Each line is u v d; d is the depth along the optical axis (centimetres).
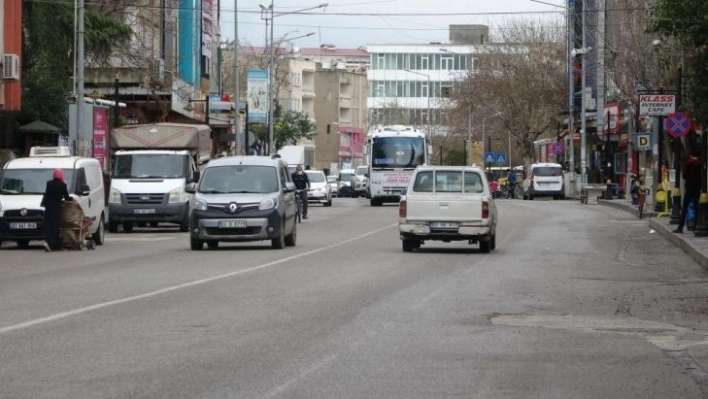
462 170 3438
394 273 2644
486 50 11556
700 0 3195
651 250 3544
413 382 1251
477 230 3316
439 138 14725
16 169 3819
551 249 3562
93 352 1441
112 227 4800
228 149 9212
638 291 2294
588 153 10881
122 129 5353
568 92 10356
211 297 2095
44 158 3875
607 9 7881
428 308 1944
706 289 2345
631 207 6425
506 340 1577
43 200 3566
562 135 11375
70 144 5528
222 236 3462
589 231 4588
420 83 19425
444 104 15362
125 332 1625
